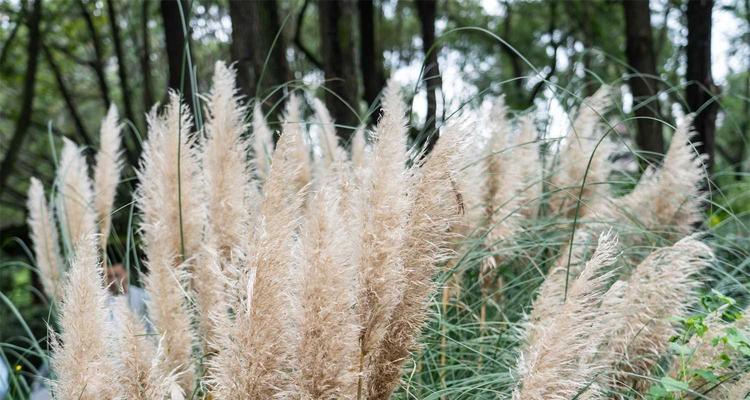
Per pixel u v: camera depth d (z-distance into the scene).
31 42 12.70
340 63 8.22
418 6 11.01
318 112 4.73
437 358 3.60
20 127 12.69
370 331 2.38
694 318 2.93
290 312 2.28
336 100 8.20
